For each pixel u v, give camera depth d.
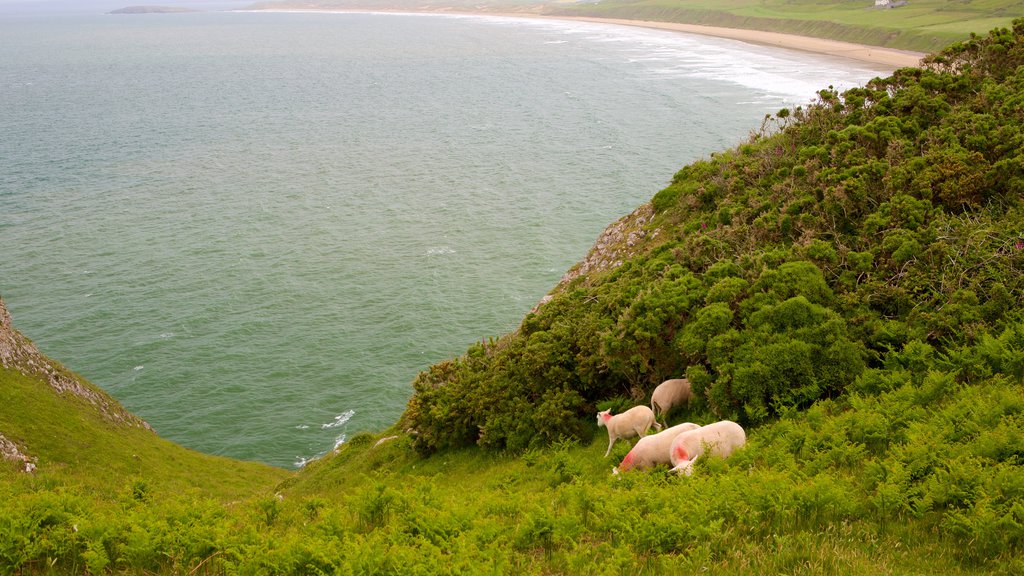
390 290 68.69
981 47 35.00
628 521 12.80
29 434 33.97
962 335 19.14
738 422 19.12
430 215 88.56
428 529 13.74
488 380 25.81
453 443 26.23
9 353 39.56
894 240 22.86
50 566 12.73
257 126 147.50
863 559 10.84
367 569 11.85
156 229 85.31
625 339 22.17
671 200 36.88
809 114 35.09
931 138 28.30
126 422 43.81
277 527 16.09
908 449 13.95
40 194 98.50
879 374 18.61
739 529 12.43
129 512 15.17
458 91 186.50
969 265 21.12
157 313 65.06
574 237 80.06
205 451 47.91
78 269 73.88
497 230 82.88
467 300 66.44
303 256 77.06
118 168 112.62
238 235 83.25
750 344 19.64
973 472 12.42
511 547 12.84
